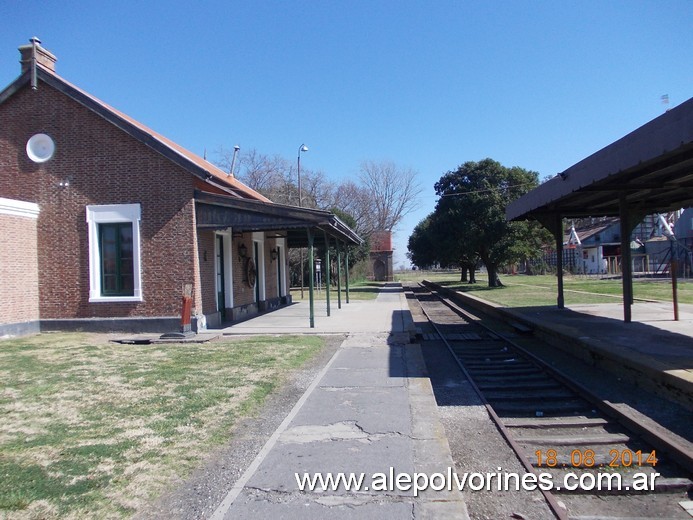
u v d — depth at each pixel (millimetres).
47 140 15102
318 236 23891
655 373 7844
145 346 12328
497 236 34125
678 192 14406
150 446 5535
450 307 25828
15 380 8602
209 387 8094
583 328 12602
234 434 5977
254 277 20266
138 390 7914
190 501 4301
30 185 15133
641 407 7309
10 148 15234
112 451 5367
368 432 5930
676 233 48656
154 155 14789
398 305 23844
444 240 36188
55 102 15094
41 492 4395
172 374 9039
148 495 4383
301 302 27094
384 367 9648
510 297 24484
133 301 14781
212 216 14797
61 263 15031
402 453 5262
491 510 4426
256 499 4297
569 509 4539
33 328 14828
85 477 4719
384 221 61062
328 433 5922
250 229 15711
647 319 13992
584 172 10781
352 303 25422
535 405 7715
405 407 6938
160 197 14766
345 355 11008
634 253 50812
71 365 9898
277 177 51969
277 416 6691
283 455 5258
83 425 6223
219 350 11562
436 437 5738
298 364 9992
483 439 6219
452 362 11219
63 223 15016
